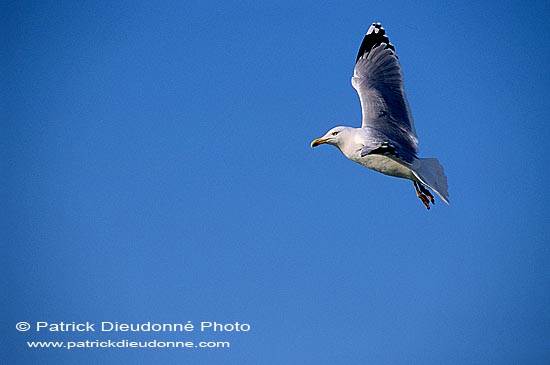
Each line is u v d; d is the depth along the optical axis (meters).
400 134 13.00
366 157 12.84
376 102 13.43
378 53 14.12
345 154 13.23
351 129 13.09
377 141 12.52
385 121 13.16
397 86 13.67
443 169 12.52
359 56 14.29
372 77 13.92
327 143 13.25
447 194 12.15
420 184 13.67
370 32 14.30
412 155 12.52
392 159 12.70
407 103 13.48
